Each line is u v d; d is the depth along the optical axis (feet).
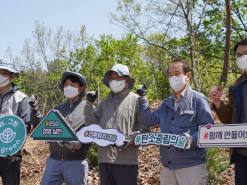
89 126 18.57
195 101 16.87
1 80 20.90
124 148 18.21
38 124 19.43
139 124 18.70
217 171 23.76
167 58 89.81
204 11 62.59
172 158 16.85
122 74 18.61
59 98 134.72
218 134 15.90
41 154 40.68
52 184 19.60
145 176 28.35
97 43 109.29
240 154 16.07
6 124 20.57
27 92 140.56
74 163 19.39
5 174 20.95
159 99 71.46
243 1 65.10
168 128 17.13
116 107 18.84
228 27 42.68
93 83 105.91
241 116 16.14
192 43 55.06
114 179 18.71
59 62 130.93
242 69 16.16
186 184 16.62
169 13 63.21
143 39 71.61
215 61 68.90
